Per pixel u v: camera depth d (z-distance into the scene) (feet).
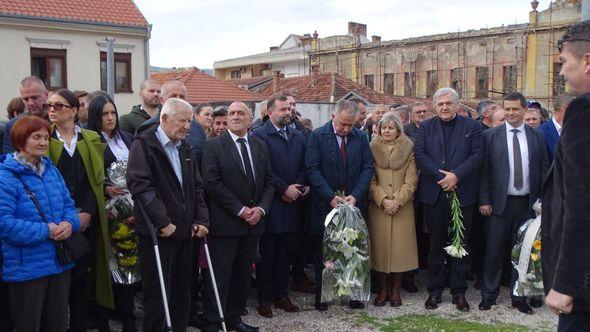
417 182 18.95
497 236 18.17
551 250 9.04
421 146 18.67
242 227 15.74
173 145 13.98
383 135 19.04
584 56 8.57
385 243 18.76
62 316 12.87
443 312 18.15
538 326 16.89
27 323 12.24
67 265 12.75
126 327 15.44
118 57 63.87
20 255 12.05
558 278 8.21
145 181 13.15
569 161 8.16
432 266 18.65
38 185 12.38
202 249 16.02
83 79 61.72
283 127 18.13
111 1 65.46
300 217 18.63
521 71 91.86
